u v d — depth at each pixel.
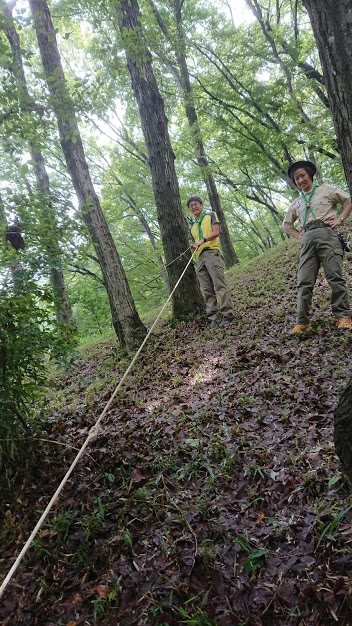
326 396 3.30
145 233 22.62
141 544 2.25
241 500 2.43
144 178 19.94
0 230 3.14
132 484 2.78
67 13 9.21
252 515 2.29
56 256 3.30
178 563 2.08
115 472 2.93
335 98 2.44
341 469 2.21
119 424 3.84
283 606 1.76
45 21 6.74
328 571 1.84
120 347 7.36
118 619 1.87
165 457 2.99
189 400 4.02
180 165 20.64
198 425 3.38
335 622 1.64
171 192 7.83
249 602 1.81
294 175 4.75
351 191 2.57
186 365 5.24
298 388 3.55
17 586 2.11
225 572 1.97
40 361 3.10
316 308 5.64
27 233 3.28
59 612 1.95
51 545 2.33
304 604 1.74
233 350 5.11
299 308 4.76
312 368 3.83
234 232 38.31
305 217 4.65
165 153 7.84
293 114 14.45
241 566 1.99
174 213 7.83
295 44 14.19
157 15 10.65
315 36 2.46
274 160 15.38
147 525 2.38
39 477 2.94
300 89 14.59
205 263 6.70
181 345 6.23
